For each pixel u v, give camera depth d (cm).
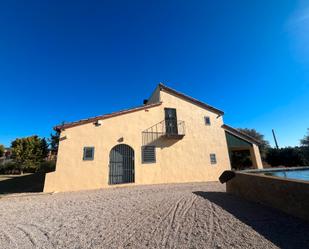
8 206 697
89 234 433
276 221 447
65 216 569
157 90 1516
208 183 1227
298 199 460
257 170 1003
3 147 3519
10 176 2258
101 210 617
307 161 2338
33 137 2795
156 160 1278
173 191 906
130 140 1234
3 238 427
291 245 335
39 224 508
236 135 1605
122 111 1249
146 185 1153
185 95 1529
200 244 357
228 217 493
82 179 1052
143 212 576
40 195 896
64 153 1052
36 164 2658
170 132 1388
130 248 358
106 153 1141
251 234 386
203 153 1445
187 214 535
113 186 1102
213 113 1602
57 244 389
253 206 580
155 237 399
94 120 1157
